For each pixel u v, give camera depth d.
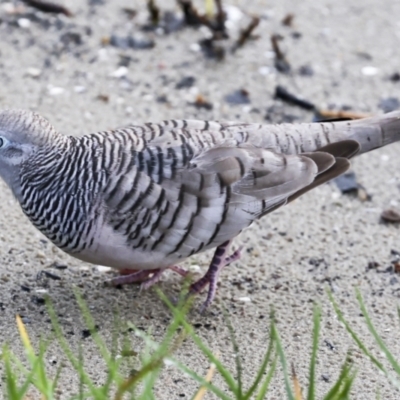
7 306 11.93
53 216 11.34
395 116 12.54
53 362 10.95
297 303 12.42
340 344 11.61
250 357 11.30
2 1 19.42
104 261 11.59
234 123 12.05
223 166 11.41
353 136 12.37
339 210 14.55
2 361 10.88
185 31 19.02
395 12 20.20
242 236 13.80
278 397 10.63
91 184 11.14
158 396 10.52
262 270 13.09
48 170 11.30
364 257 13.49
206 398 10.55
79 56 17.98
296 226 14.11
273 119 16.64
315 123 12.35
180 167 11.30
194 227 11.39
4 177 11.58
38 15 19.03
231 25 19.36
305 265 13.27
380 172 15.54
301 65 18.28
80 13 19.33
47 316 11.81
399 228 14.20
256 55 18.47
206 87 17.41
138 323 11.84
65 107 16.50
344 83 17.81
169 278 12.84
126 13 19.44
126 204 11.12
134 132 11.59
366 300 12.54
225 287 12.70
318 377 10.99
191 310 12.19
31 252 13.06
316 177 11.77
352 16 20.03
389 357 10.00
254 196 11.56
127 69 17.73
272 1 20.41
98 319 11.84
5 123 11.30
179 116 16.52
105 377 10.77
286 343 11.59
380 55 18.72
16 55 17.86
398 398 10.70
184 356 11.24
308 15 19.97
